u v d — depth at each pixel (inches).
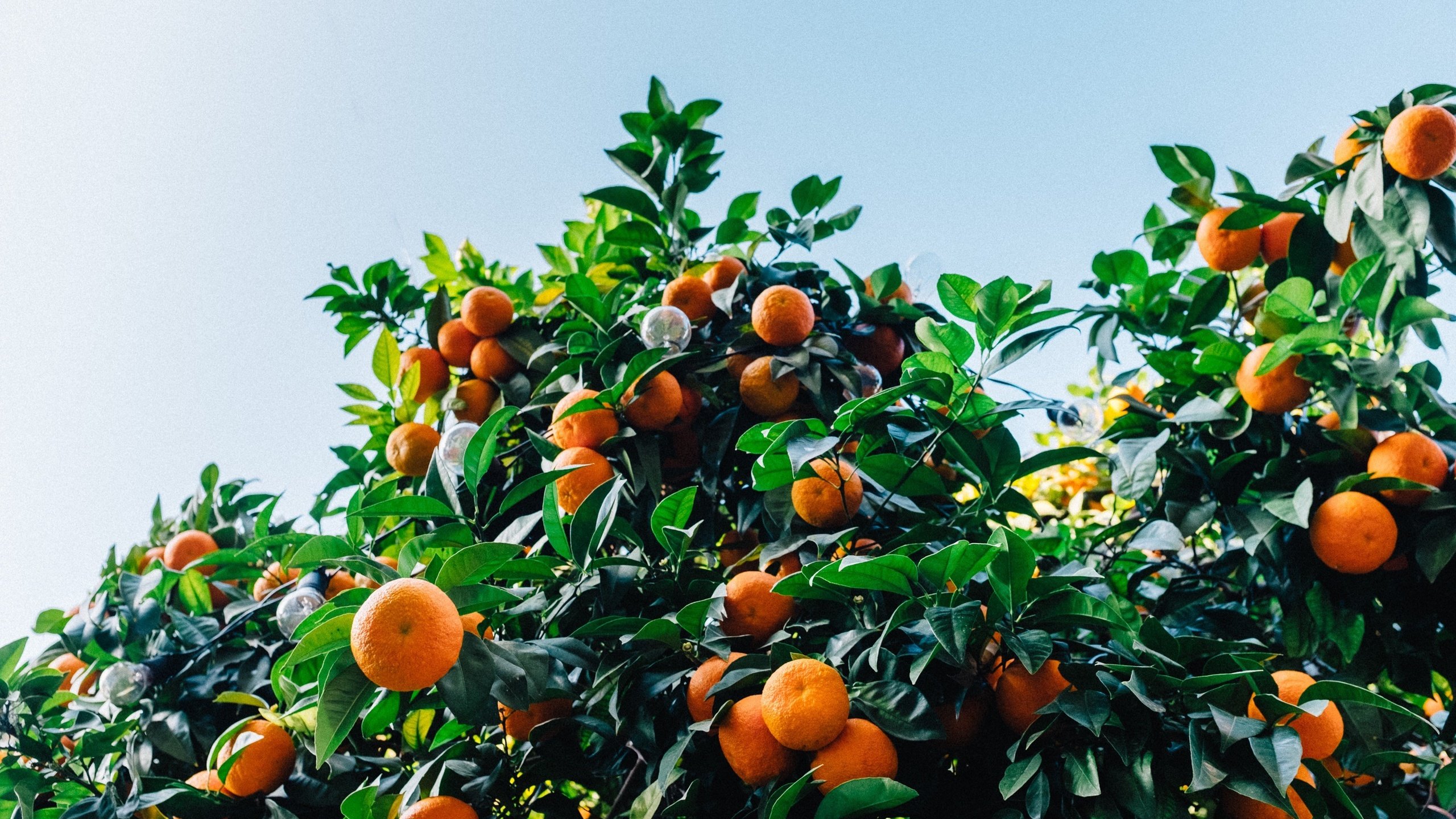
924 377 48.3
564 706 49.7
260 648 59.1
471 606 45.7
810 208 67.2
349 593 45.8
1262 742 42.0
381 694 45.5
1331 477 54.6
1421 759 49.6
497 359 62.7
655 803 46.7
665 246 66.5
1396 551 53.6
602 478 53.4
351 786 51.7
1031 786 43.8
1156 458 53.7
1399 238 54.4
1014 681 45.8
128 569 69.2
